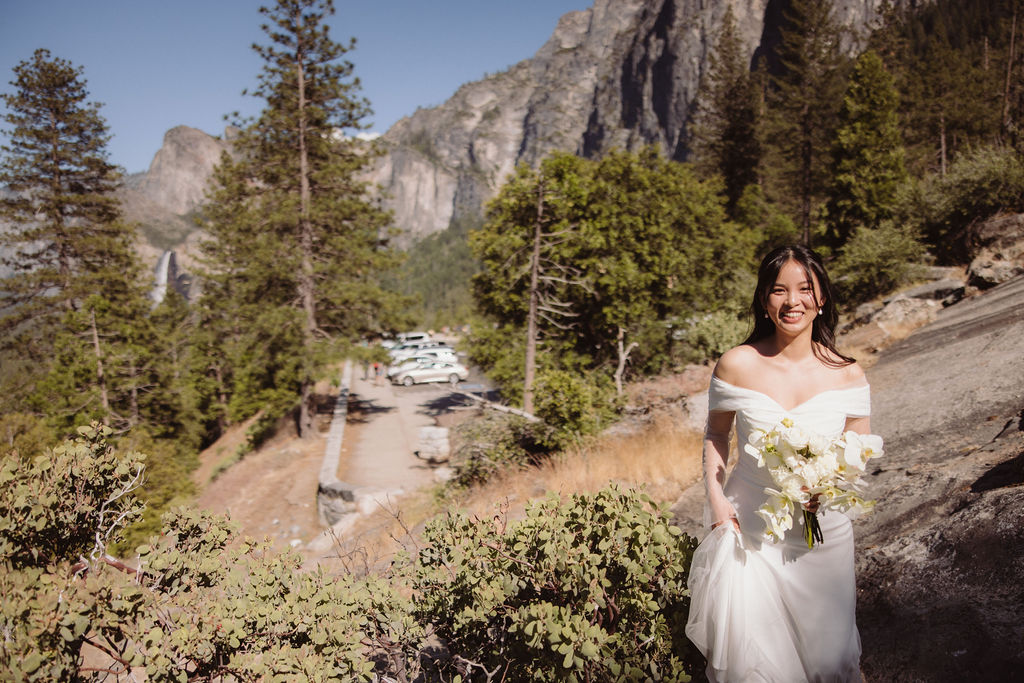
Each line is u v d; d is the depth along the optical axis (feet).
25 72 101.55
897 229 73.20
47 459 8.21
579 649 7.06
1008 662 7.34
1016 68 173.78
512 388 67.82
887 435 19.81
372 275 97.81
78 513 8.39
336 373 89.40
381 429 89.51
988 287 47.98
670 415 32.04
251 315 90.84
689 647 7.89
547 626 7.13
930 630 8.61
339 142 98.48
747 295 74.79
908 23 366.22
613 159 75.36
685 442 26.99
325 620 8.04
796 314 7.13
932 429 18.81
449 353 134.51
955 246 71.72
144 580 8.30
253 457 81.61
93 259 104.88
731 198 180.24
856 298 71.20
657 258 70.49
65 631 6.38
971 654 7.80
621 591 7.95
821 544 7.06
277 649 7.60
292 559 9.51
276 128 95.14
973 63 207.31
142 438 41.98
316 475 69.97
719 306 74.90
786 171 172.04
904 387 25.50
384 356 95.09
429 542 9.73
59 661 6.48
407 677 9.43
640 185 74.18
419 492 48.42
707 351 62.95
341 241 93.15
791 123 170.40
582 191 70.13
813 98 166.81
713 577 7.17
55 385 86.38
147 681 7.01
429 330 310.45
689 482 22.06
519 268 67.87
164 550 8.79
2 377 92.43
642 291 70.44
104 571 7.46
